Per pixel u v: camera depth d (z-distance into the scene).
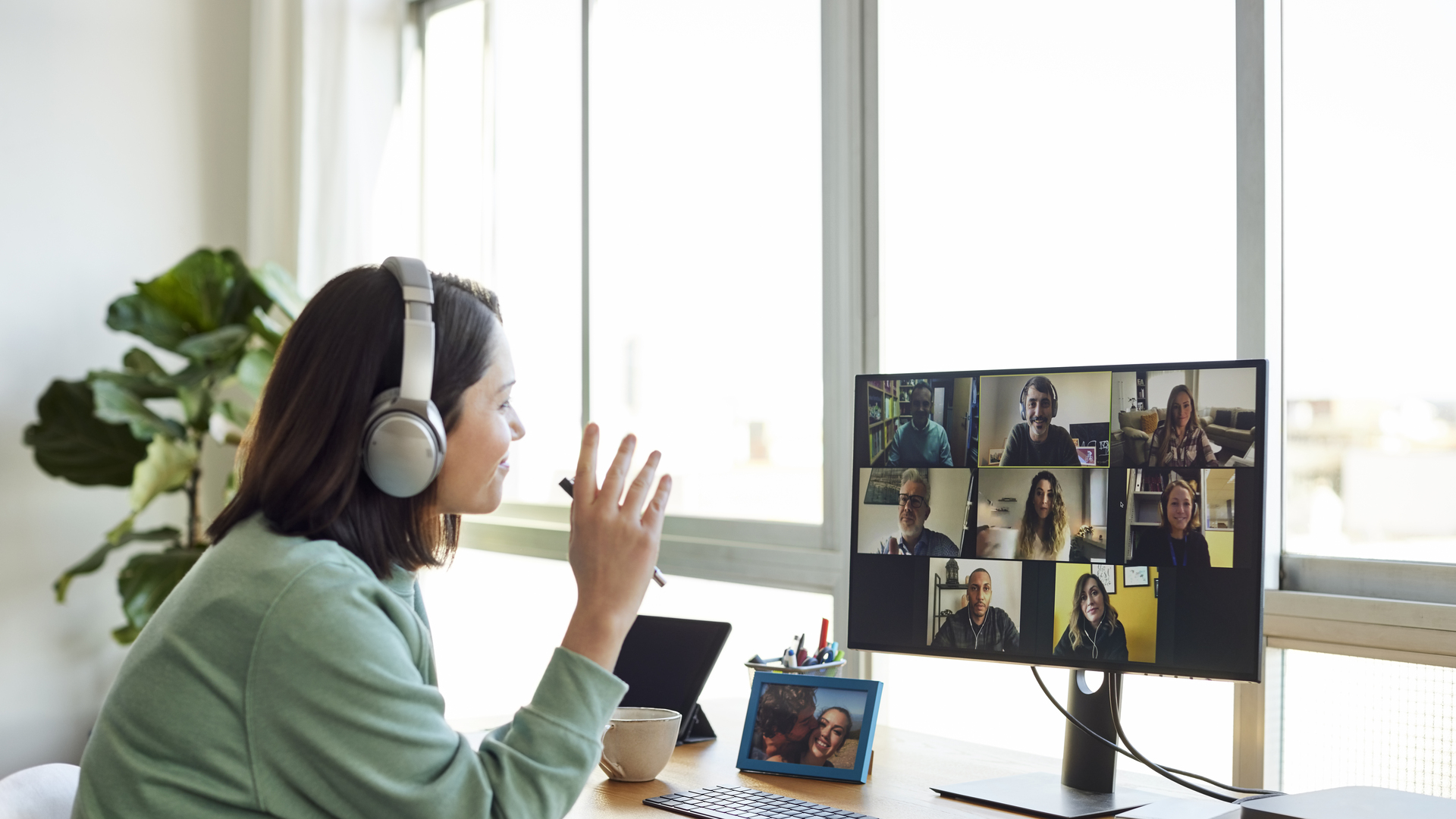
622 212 2.80
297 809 0.94
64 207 3.16
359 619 0.96
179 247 3.36
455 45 3.32
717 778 1.42
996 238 2.06
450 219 3.33
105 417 2.68
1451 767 1.48
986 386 1.42
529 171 3.08
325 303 1.05
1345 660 1.59
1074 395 1.35
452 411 1.08
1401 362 1.59
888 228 2.21
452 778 0.96
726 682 2.51
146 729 0.95
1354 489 1.63
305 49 3.21
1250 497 1.24
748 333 2.49
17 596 3.07
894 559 1.45
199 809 0.94
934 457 1.44
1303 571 1.66
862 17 2.21
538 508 3.02
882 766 1.47
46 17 3.13
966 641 1.39
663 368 2.69
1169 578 1.27
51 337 3.13
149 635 0.99
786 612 2.39
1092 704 1.34
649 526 1.12
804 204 2.39
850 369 2.19
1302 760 1.63
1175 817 1.17
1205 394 1.27
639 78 2.78
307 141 3.21
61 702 3.13
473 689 3.14
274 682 0.93
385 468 1.01
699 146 2.62
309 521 1.01
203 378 2.91
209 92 3.42
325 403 1.01
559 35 3.00
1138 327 1.87
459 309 1.09
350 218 3.24
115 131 3.25
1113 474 1.32
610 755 1.39
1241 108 1.70
